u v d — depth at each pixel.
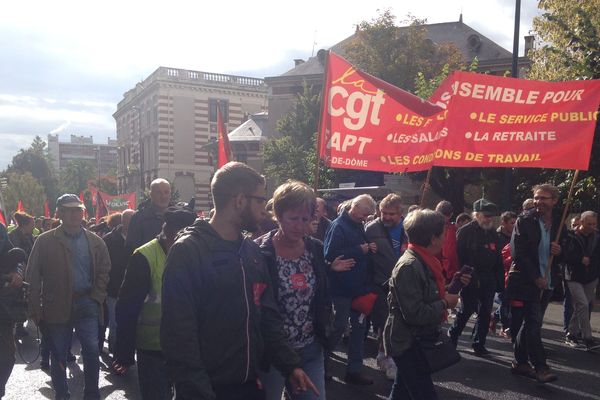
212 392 2.50
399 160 6.41
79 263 5.46
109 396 6.00
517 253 6.00
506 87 6.55
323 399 3.84
